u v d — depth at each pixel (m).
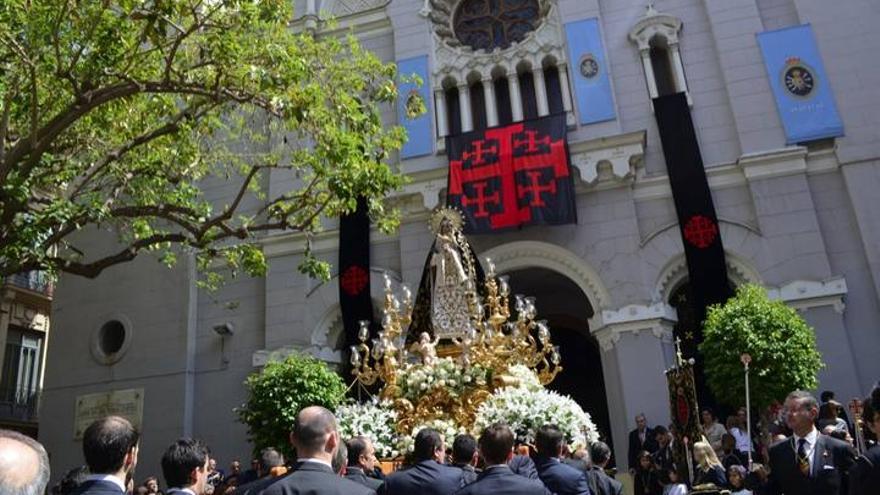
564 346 23.67
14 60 11.63
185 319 20.61
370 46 22.06
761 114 18.20
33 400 27.70
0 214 10.97
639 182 18.47
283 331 19.78
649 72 19.44
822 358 16.05
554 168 18.12
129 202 16.47
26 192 10.78
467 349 11.48
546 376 12.09
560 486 6.30
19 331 27.66
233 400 19.77
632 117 19.22
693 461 11.57
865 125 17.48
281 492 3.75
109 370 20.80
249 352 20.14
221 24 11.97
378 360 12.20
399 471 5.88
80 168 13.67
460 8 21.98
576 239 18.33
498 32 21.53
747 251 17.30
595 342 23.45
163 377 20.20
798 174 17.52
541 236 18.58
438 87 20.75
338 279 19.75
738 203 17.88
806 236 17.00
